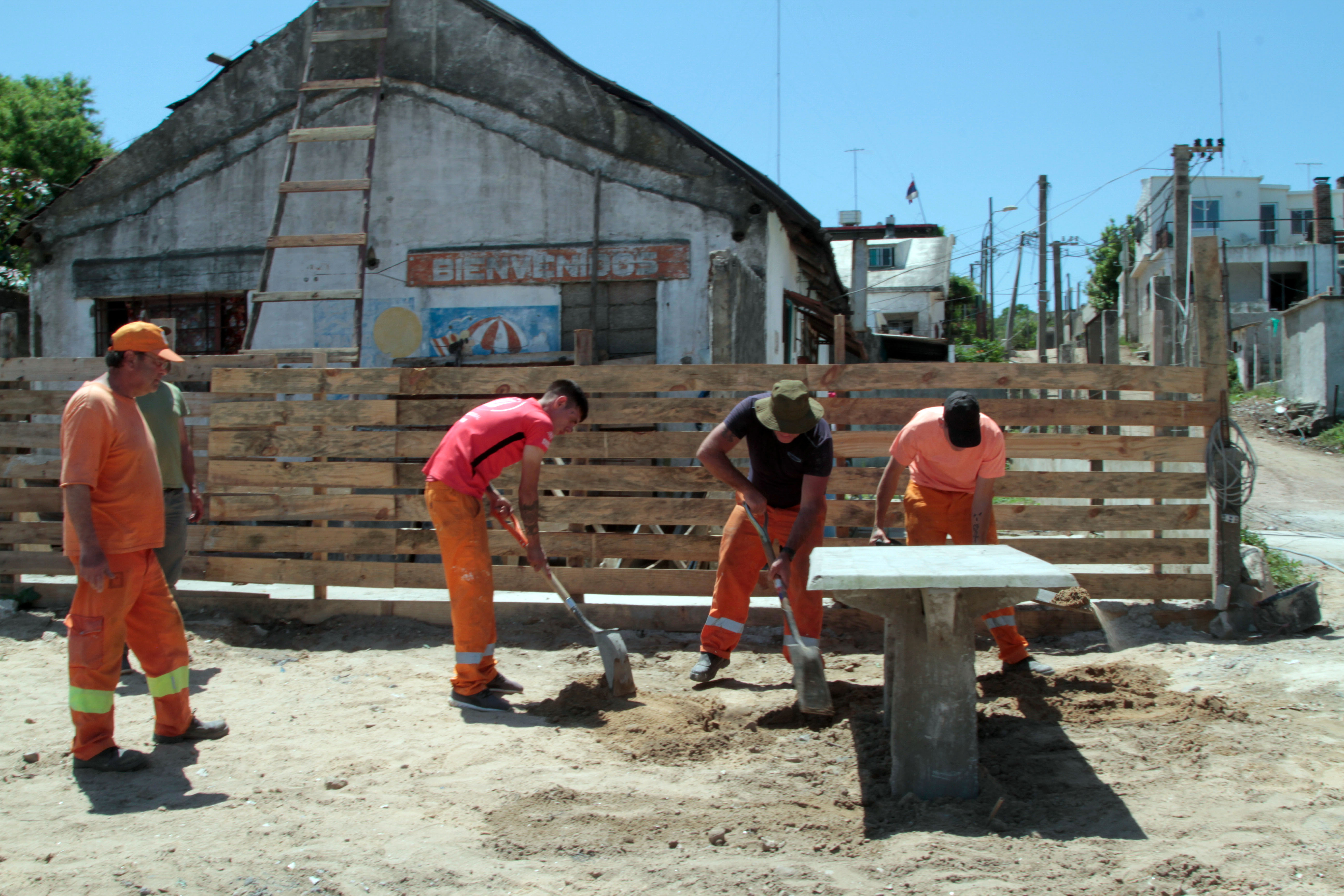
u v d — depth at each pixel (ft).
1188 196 45.80
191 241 34.53
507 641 19.79
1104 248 167.94
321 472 21.07
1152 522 19.74
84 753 12.50
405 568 21.02
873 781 12.12
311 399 27.35
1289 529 41.93
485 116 32.53
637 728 14.14
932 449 15.64
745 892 9.16
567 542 20.62
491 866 9.73
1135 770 12.23
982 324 138.92
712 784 12.12
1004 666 17.01
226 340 34.99
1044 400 19.69
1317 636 18.62
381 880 9.43
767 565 17.84
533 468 15.66
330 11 33.45
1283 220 137.59
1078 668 16.87
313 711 15.28
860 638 19.75
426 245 32.81
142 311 35.73
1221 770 12.10
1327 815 10.59
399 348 30.37
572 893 9.16
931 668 11.37
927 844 10.05
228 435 21.36
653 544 20.40
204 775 12.45
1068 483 19.81
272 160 33.96
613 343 31.86
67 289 35.53
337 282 33.32
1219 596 19.24
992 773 12.24
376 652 19.19
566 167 32.04
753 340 30.19
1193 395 19.81
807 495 15.89
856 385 19.90
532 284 32.14
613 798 11.53
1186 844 10.02
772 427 15.58
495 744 13.56
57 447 22.02
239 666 18.21
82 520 11.98
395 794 11.69
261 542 21.35
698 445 20.18
